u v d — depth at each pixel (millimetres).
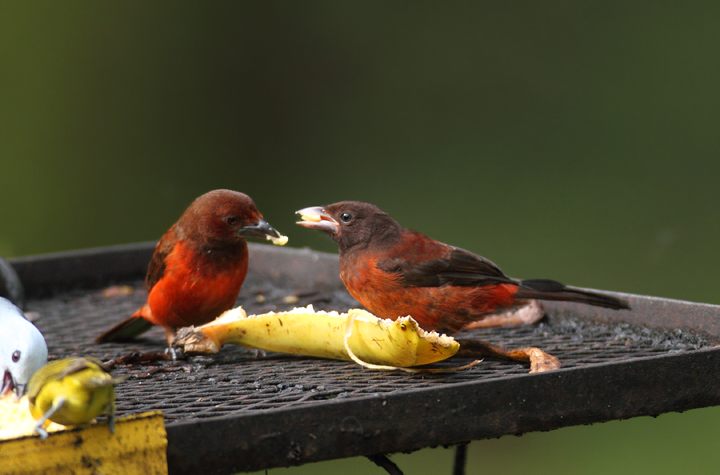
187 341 5988
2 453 3410
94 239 16562
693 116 15391
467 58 16703
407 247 6586
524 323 7219
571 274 15242
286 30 17469
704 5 15531
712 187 15133
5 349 3961
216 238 6473
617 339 6418
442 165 16562
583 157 15844
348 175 17078
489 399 4297
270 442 3895
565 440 12758
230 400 4660
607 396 4504
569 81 16125
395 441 4133
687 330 6133
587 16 16125
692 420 12195
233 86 17391
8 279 7691
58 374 3385
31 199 16250
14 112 16344
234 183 17250
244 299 8773
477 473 12922
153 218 16844
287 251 9641
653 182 15367
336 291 9008
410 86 16984
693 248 14859
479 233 16031
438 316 6559
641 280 14906
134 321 7102
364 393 4723
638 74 15766
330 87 17375
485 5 16672
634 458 12266
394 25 17125
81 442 3514
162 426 3656
